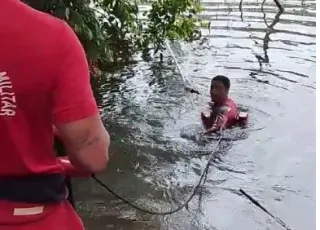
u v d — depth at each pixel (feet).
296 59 30.14
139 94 25.94
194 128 22.40
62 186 6.53
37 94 5.74
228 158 20.01
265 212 16.43
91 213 16.29
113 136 21.75
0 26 5.60
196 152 20.56
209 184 18.22
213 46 32.68
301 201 17.02
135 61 30.14
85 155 6.01
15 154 5.94
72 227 6.57
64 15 19.76
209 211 16.53
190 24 29.53
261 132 21.95
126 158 19.99
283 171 18.93
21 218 6.18
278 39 33.63
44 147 6.12
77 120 5.80
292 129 22.13
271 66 29.27
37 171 6.11
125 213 16.33
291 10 39.68
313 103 24.54
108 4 25.62
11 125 5.80
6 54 5.58
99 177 18.56
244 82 27.25
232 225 15.78
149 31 29.27
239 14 38.81
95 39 22.26
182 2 28.50
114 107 24.48
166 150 20.68
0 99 5.67
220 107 22.67
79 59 5.81
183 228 15.61
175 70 28.96
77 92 5.77
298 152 20.26
